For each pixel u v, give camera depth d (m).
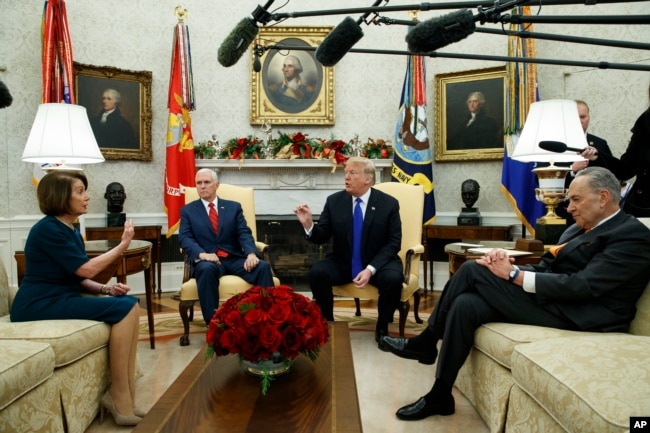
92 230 5.07
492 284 2.31
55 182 2.37
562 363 1.67
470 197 5.39
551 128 3.03
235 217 3.96
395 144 5.66
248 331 1.74
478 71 5.66
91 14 5.62
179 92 5.52
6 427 1.70
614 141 4.99
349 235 3.70
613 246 2.13
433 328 2.51
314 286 3.63
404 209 4.09
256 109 6.05
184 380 1.77
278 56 6.07
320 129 6.18
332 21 6.11
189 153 5.57
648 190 2.97
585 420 1.44
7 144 5.15
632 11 4.88
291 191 5.88
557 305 2.20
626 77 4.91
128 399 2.31
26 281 2.37
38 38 5.30
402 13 6.04
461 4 1.41
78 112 3.40
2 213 5.13
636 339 1.82
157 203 5.93
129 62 5.79
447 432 2.21
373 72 6.15
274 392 1.66
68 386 2.10
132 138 5.74
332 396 1.62
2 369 1.69
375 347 3.56
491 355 2.18
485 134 5.67
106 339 2.32
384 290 3.48
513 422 1.98
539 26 5.20
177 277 5.93
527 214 5.11
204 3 6.02
